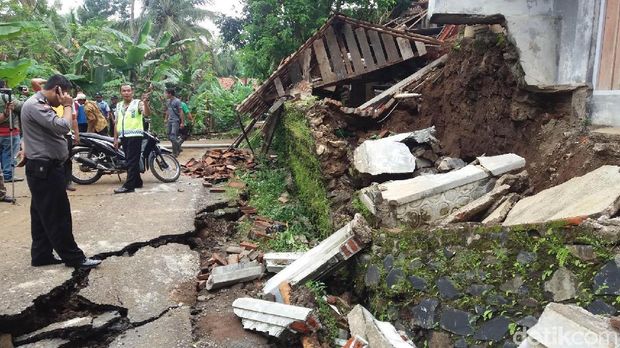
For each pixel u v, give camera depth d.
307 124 7.43
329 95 10.97
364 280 4.56
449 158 6.56
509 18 5.68
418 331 3.97
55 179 4.20
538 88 5.54
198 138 18.92
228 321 4.07
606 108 5.01
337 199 6.09
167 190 8.14
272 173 9.61
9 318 3.61
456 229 3.83
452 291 3.78
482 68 6.44
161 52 20.47
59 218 4.28
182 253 5.19
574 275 3.16
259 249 5.77
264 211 7.36
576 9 5.39
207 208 7.06
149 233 5.57
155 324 3.87
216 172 10.12
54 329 3.69
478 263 3.66
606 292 3.00
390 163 6.02
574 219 3.18
